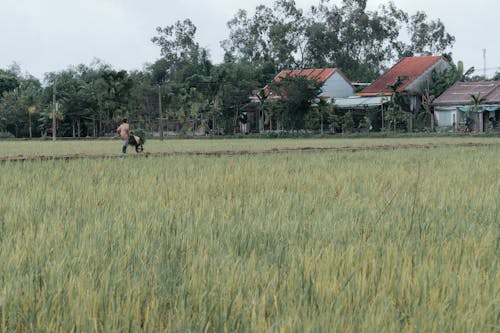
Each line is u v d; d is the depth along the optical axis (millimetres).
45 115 131750
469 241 10281
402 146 49219
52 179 21781
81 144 81688
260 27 169250
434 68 123188
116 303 6938
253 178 21859
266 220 12359
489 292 7617
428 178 21438
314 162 30734
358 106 115500
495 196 16453
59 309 6781
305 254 9008
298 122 113812
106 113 132875
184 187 18828
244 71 146125
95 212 13789
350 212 13625
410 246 10039
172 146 66562
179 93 133875
